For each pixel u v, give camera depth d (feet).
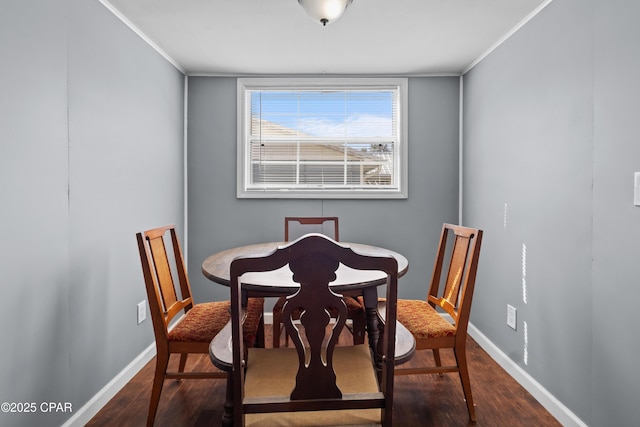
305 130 10.75
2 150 4.44
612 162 5.04
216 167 10.49
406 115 10.52
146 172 8.18
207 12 7.05
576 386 5.72
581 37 5.65
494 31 7.82
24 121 4.78
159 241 6.16
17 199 4.67
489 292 8.67
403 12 7.03
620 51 4.88
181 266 6.90
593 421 5.38
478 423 5.92
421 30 7.79
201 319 6.07
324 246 3.27
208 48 8.75
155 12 7.04
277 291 4.83
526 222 7.16
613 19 5.00
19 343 4.73
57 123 5.39
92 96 6.24
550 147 6.44
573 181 5.84
